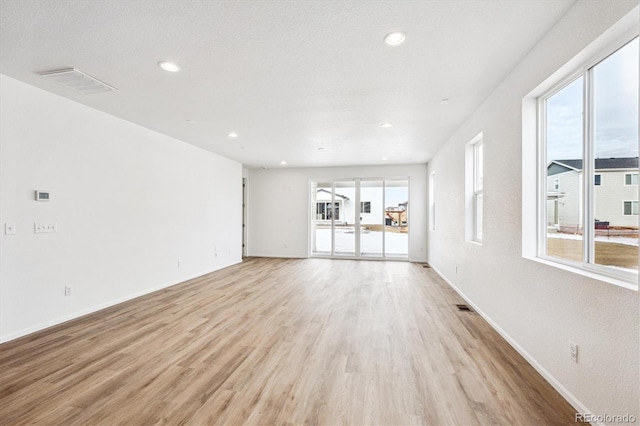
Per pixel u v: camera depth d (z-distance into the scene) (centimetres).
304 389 208
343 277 577
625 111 165
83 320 341
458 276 456
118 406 189
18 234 294
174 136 502
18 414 181
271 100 337
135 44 227
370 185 816
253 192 851
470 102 343
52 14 191
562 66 197
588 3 172
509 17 196
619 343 153
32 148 305
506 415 180
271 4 182
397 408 188
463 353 261
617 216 171
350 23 202
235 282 535
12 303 289
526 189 251
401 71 270
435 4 183
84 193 359
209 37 218
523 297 252
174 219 519
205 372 230
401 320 344
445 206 539
